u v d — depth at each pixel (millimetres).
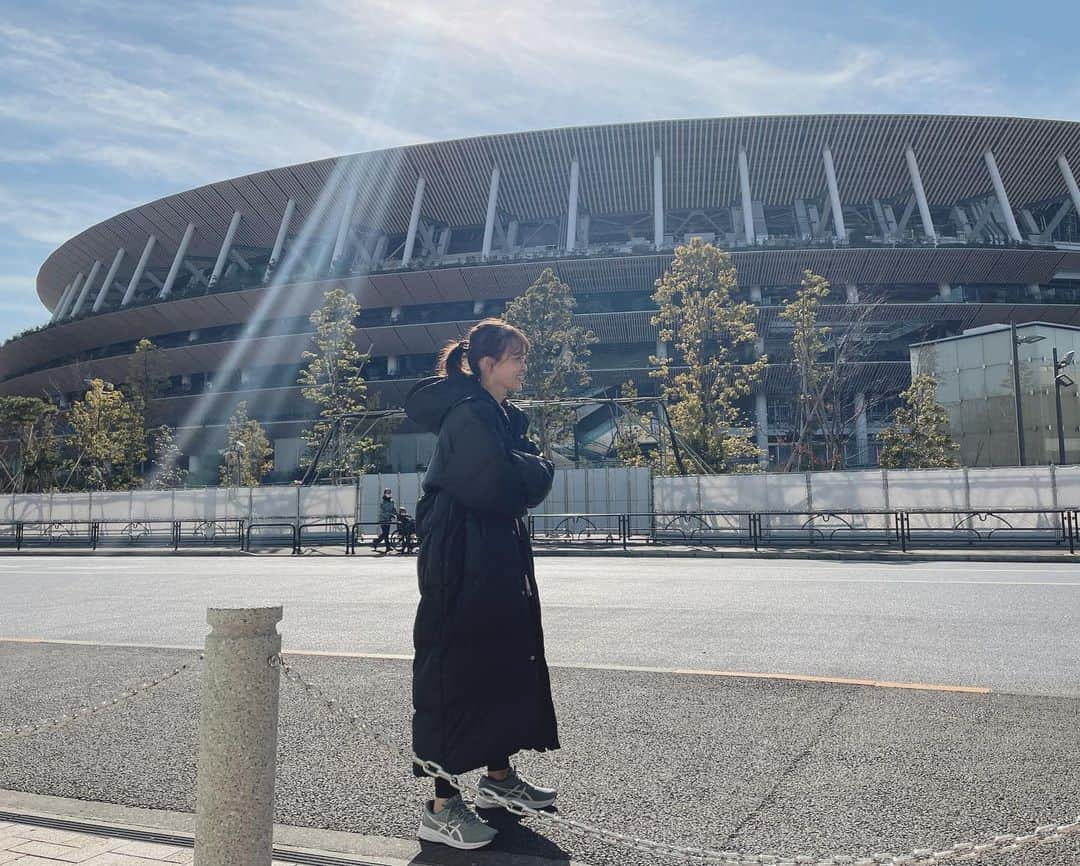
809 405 36906
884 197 65812
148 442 54625
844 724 4234
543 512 25938
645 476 25281
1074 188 60562
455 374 2988
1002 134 58812
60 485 45156
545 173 64312
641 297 60281
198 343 66000
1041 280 58438
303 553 23391
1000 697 4734
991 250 54438
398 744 4074
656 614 8609
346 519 26188
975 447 35219
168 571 16469
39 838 2908
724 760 3703
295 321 63625
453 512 2846
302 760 3861
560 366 36562
